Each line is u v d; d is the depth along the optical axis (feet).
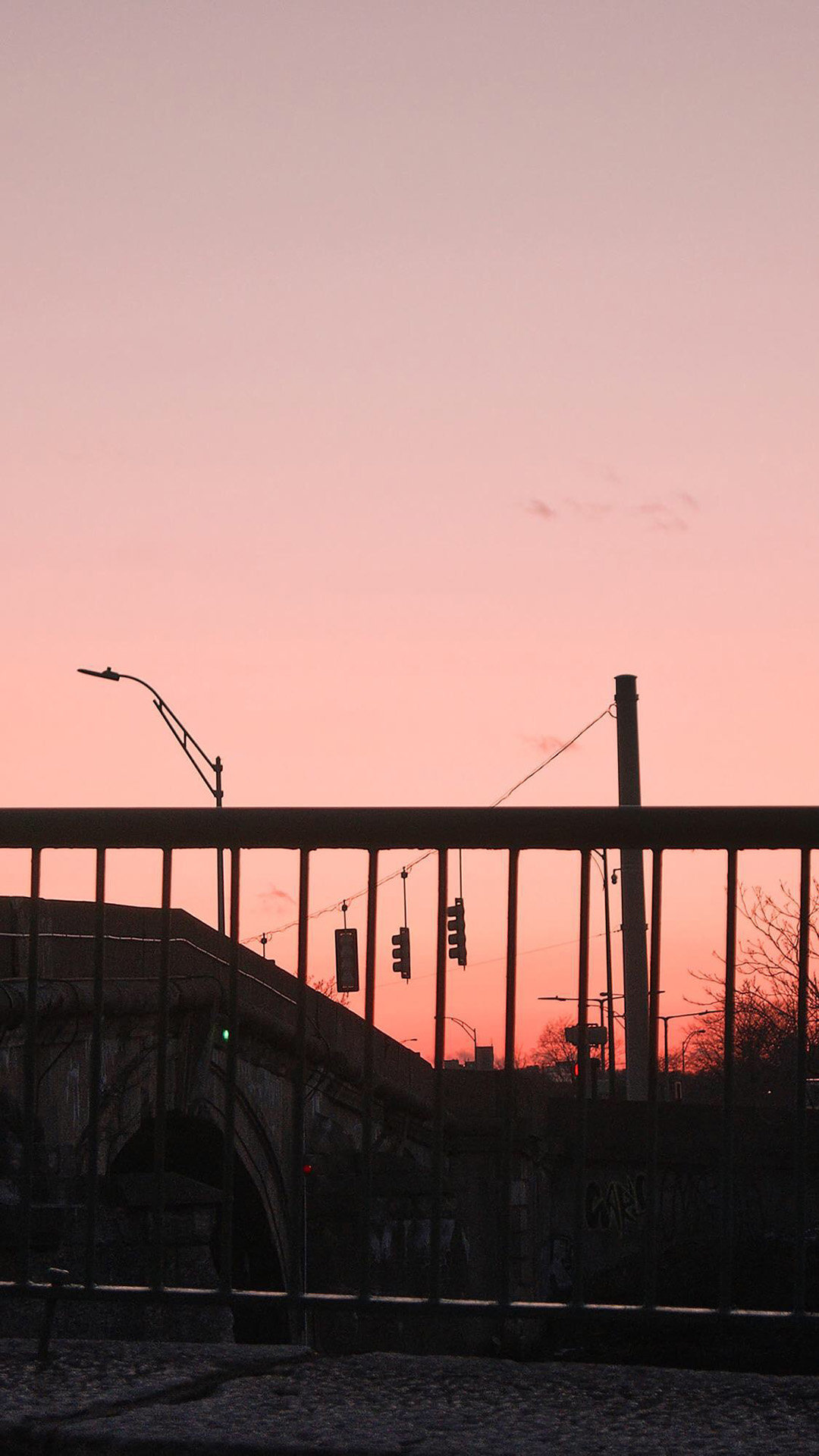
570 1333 105.91
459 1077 251.60
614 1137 218.18
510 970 32.01
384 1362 30.40
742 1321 29.84
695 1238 159.53
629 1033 238.27
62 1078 156.04
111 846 34.22
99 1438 25.08
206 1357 31.19
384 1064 251.39
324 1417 26.17
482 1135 241.55
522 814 31.73
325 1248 227.81
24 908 152.87
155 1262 33.04
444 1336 221.25
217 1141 211.41
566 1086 287.48
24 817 34.73
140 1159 219.41
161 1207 33.30
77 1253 111.24
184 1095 196.75
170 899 33.78
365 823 32.55
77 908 167.73
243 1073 217.36
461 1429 25.31
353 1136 246.06
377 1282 221.46
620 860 244.22
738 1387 28.17
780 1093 206.39
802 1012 30.35
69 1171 154.92
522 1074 247.70
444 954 31.89
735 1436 24.79
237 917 33.63
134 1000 172.55
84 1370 30.01
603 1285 207.31
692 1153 207.51
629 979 240.73
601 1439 24.71
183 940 197.67
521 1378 29.01
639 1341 98.02
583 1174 31.42
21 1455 25.55
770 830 30.55
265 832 33.12
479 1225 236.43
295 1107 33.17
